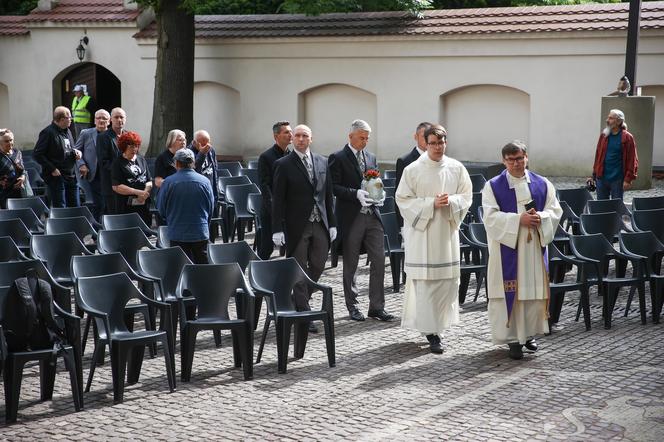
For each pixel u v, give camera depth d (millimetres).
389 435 7199
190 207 10766
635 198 14172
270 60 26375
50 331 8062
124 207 13555
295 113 26297
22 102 29531
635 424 7410
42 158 15516
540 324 9523
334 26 25359
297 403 8016
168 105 24453
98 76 29125
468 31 23688
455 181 9797
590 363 9203
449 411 7758
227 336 10375
